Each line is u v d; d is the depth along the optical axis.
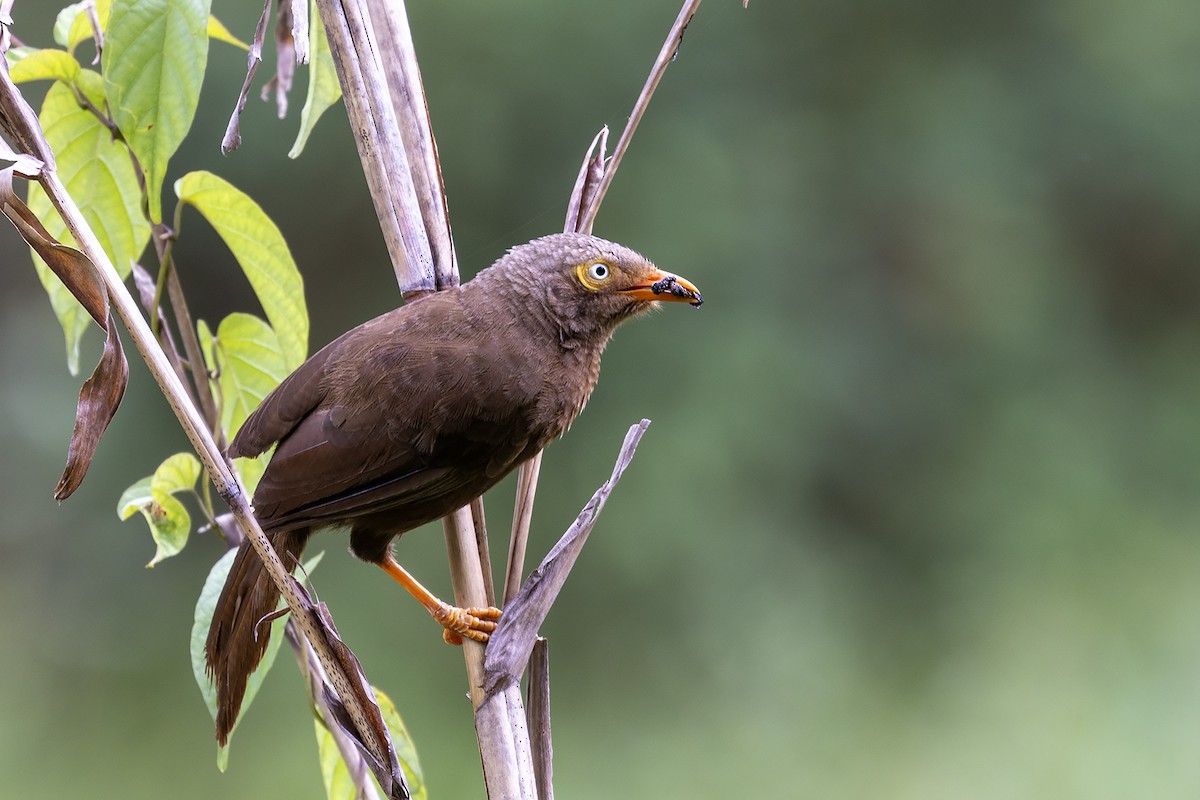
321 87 4.90
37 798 13.09
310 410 4.83
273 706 13.44
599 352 5.47
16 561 14.94
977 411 16.23
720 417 14.67
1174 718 13.92
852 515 15.63
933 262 16.41
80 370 15.38
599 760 13.52
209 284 15.42
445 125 14.91
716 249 15.17
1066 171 17.16
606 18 15.05
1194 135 17.12
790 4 16.05
